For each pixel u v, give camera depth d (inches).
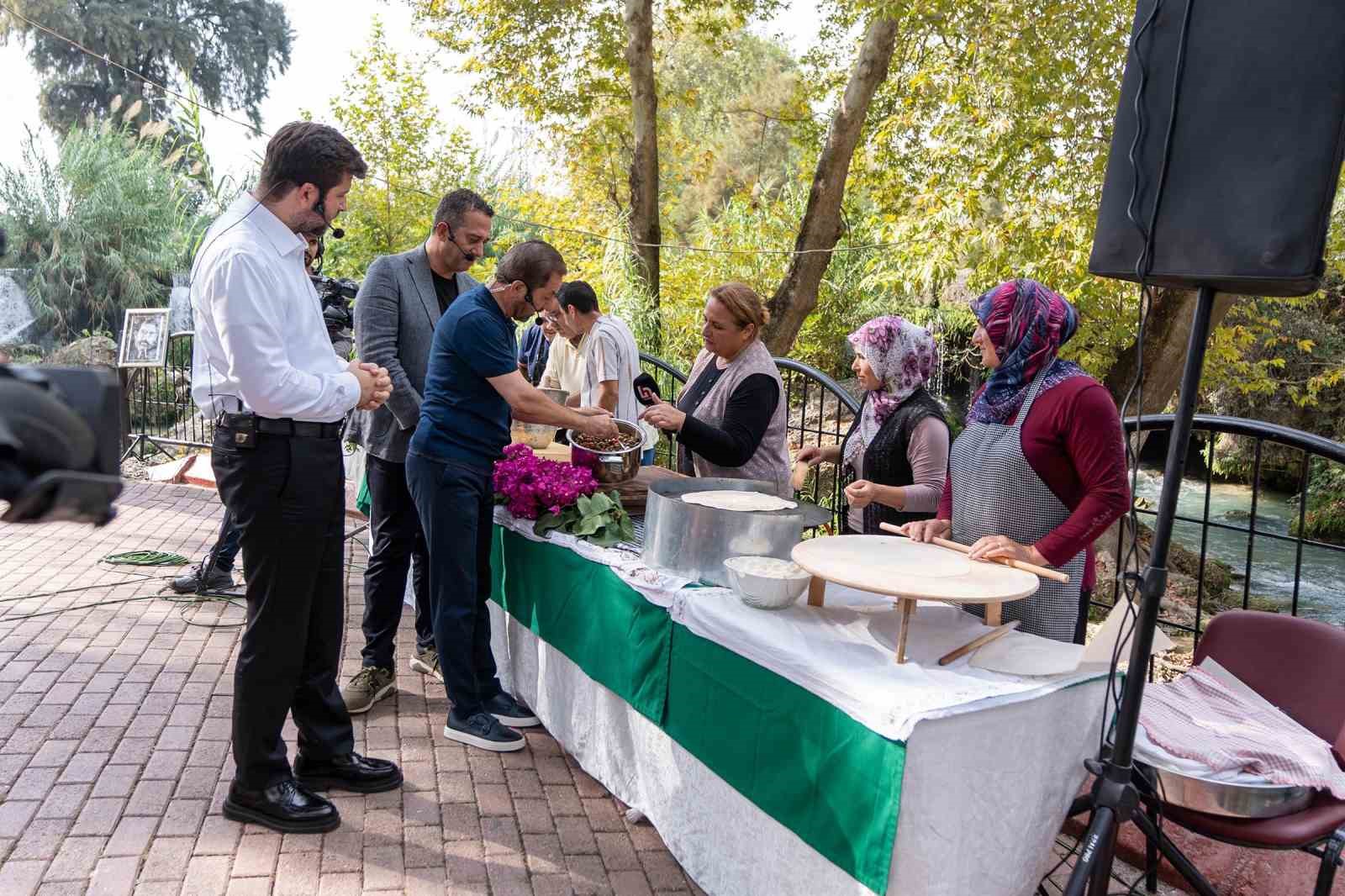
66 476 36.9
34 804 104.5
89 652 151.2
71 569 197.6
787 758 79.3
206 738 122.6
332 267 524.7
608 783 110.5
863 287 519.2
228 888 91.0
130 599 178.1
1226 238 65.3
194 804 105.5
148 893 89.7
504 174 597.0
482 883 94.9
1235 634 91.9
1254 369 396.5
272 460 90.9
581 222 553.6
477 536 122.0
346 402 92.8
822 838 75.0
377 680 134.0
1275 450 538.0
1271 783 75.1
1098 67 344.5
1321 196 60.9
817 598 90.9
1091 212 343.0
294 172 87.7
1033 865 79.3
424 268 135.7
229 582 185.0
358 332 130.9
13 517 36.6
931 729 68.5
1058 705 77.6
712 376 130.6
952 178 381.4
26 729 123.0
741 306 120.6
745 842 85.7
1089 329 354.3
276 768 101.8
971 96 363.3
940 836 70.9
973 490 92.7
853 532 122.2
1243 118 64.4
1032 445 87.7
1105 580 274.5
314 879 93.4
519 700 133.7
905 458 114.2
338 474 96.5
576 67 496.1
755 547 93.9
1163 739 79.7
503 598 134.0
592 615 110.0
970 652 80.0
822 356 614.5
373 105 530.6
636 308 454.6
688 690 92.9
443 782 114.0
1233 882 96.3
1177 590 302.4
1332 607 319.6
